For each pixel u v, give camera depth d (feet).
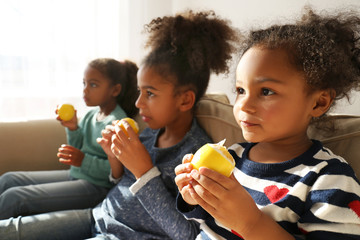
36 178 4.15
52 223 3.09
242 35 3.30
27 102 6.92
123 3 7.67
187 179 1.85
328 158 1.99
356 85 2.24
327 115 2.58
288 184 2.00
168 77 2.98
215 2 6.01
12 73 6.69
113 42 7.68
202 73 3.18
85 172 3.94
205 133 3.23
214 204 1.74
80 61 7.36
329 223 1.74
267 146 2.27
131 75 4.66
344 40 2.14
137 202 2.92
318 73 1.88
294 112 1.91
